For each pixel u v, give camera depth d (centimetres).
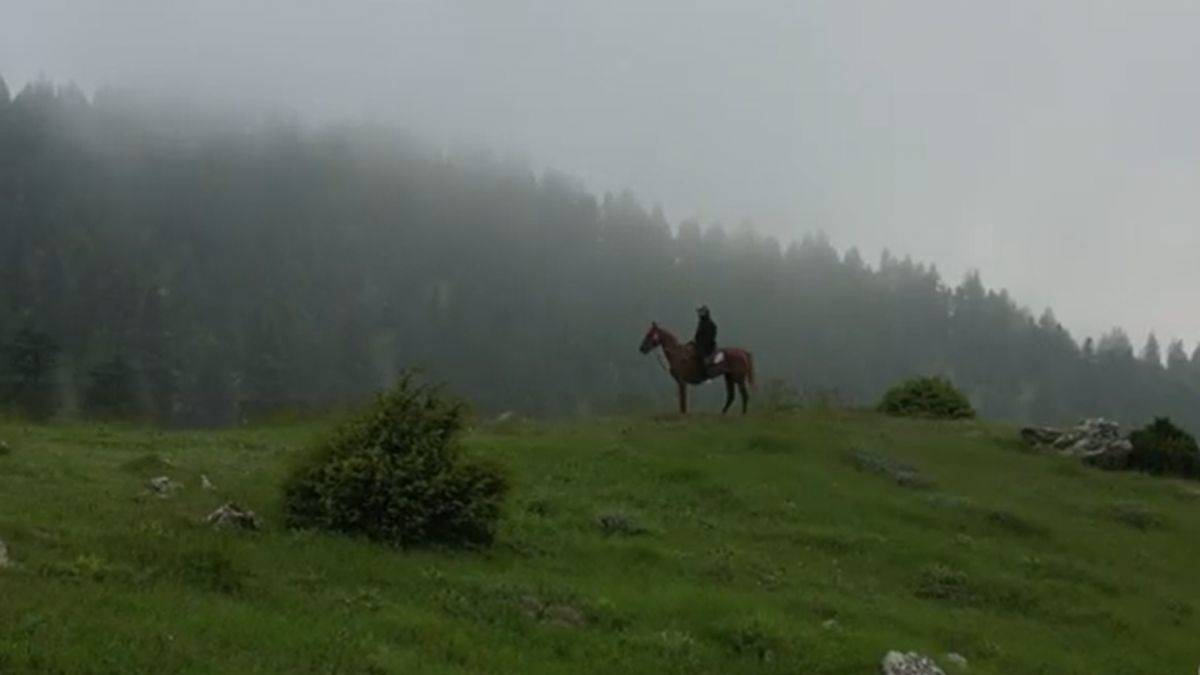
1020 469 3434
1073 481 3369
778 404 4206
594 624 1677
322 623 1397
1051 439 3775
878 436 3581
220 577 1491
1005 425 4100
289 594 1504
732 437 3259
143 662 1136
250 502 1934
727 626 1712
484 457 2064
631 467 2772
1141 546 2836
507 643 1516
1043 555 2595
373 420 1938
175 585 1434
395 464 1884
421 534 1870
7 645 1102
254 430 3078
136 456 2341
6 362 8288
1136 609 2361
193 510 1830
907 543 2486
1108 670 1956
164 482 1998
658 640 1625
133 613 1282
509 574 1798
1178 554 2830
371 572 1656
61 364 9775
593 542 2105
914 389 4316
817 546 2402
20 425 2820
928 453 3462
